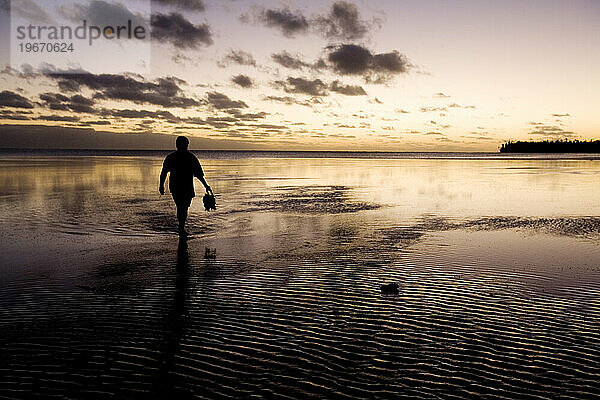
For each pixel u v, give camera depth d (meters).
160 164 53.25
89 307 6.07
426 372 4.39
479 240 10.70
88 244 10.05
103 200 17.88
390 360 4.64
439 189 24.19
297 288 7.02
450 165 59.25
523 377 4.30
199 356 4.69
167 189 22.64
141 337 5.14
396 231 11.86
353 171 43.41
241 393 3.97
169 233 11.47
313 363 4.56
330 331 5.38
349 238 10.92
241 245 10.09
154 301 6.36
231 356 4.70
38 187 22.78
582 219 13.91
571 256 9.10
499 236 11.18
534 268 8.20
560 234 11.45
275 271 7.95
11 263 8.32
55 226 12.18
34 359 4.55
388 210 15.98
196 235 11.22
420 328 5.48
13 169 38.47
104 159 75.62
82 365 4.45
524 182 28.83
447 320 5.75
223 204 17.36
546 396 3.97
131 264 8.34
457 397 3.94
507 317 5.85
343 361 4.61
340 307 6.20
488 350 4.88
